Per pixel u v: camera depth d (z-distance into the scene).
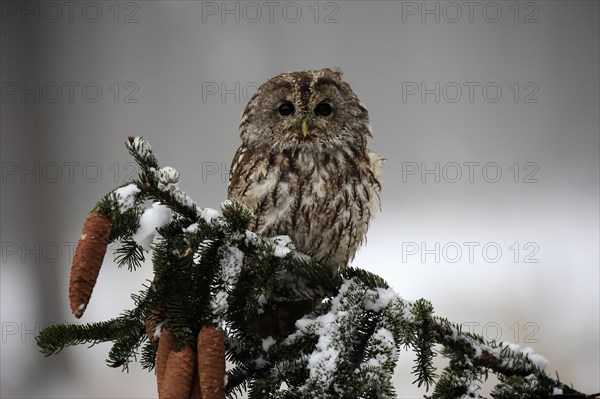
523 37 19.14
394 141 18.36
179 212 3.78
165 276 3.64
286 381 3.95
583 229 14.02
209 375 3.19
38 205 16.31
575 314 11.02
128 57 19.44
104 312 12.19
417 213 15.11
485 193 15.95
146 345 4.52
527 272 12.38
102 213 3.39
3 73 18.45
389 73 19.58
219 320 3.32
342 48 19.73
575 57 19.11
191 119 18.91
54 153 18.08
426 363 4.16
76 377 11.20
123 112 18.81
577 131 18.03
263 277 4.00
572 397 4.23
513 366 4.43
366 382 3.71
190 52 19.58
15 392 11.05
